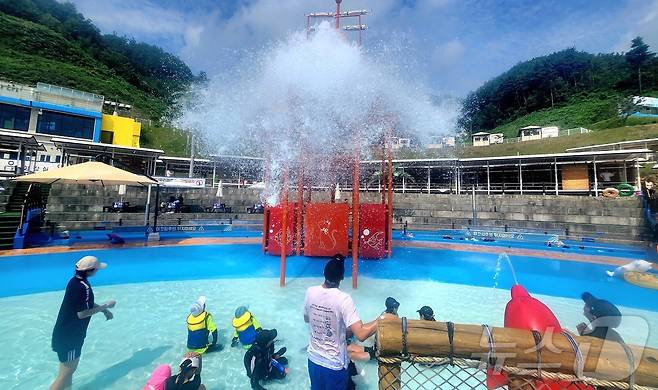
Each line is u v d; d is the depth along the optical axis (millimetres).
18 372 4379
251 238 14328
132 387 4090
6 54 57031
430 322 1857
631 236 16297
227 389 4117
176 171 29312
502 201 21953
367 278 9172
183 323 6215
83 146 20859
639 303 7566
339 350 2836
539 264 10633
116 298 7559
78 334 3787
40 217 14586
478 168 27406
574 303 7801
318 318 2910
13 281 8086
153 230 13656
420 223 21547
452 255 11625
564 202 20203
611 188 21016
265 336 4250
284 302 7469
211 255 11078
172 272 9414
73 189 18375
